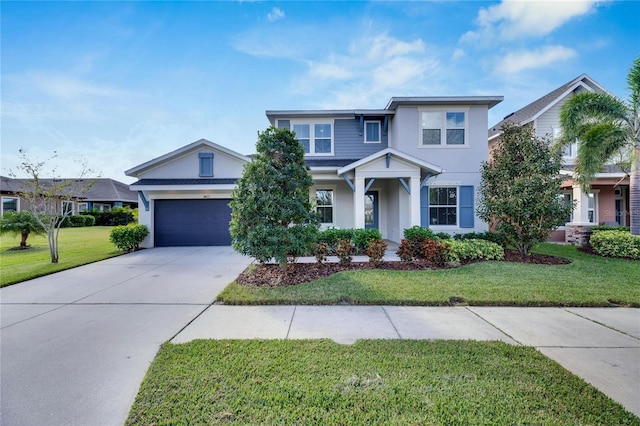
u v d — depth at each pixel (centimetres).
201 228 1307
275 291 584
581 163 995
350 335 397
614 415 238
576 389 272
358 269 759
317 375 295
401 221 1239
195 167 1320
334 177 1216
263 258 687
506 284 612
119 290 625
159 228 1300
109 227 2666
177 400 259
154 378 292
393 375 296
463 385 278
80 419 242
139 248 1235
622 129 929
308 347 355
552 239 1357
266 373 299
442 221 1249
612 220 1438
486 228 1244
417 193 1077
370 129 1373
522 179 877
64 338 393
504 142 957
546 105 1388
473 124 1255
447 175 1247
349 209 1379
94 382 293
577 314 473
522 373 298
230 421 233
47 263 912
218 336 397
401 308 503
